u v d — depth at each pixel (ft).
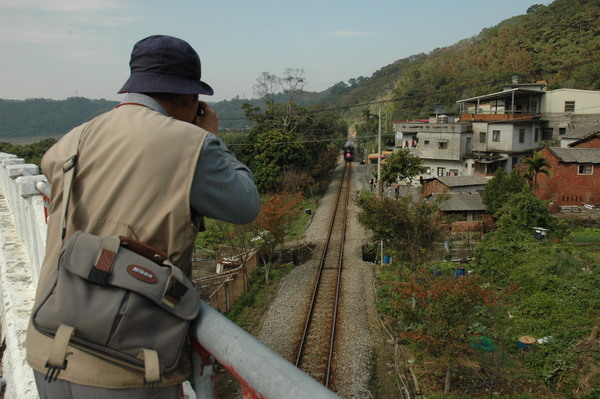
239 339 3.10
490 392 34.01
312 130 133.39
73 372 3.18
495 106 120.06
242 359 2.94
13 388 7.00
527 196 68.69
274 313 51.29
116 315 3.04
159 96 4.20
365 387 37.17
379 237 56.44
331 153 135.74
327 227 86.17
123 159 3.64
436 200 54.24
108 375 3.14
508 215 66.18
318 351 42.91
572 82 150.92
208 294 48.60
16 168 16.56
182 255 3.64
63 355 3.05
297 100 146.10
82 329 3.06
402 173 105.70
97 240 3.31
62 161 3.90
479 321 44.21
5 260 13.25
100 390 3.14
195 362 3.77
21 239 15.52
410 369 38.83
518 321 44.98
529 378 36.68
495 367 36.35
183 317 3.31
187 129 3.73
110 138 3.80
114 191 3.57
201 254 67.97
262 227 61.31
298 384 2.50
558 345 39.40
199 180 3.59
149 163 3.56
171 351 3.25
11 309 9.55
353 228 85.20
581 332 41.24
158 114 3.91
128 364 3.12
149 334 3.19
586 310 45.34
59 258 3.33
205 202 3.64
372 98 337.52
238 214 3.83
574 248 62.85
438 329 35.40
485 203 81.00
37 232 10.69
